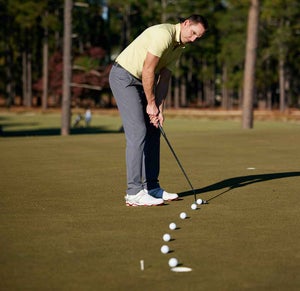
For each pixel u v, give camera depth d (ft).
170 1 188.65
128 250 12.69
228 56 195.52
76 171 27.09
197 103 281.95
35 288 10.05
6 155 34.45
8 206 18.12
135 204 18.31
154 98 18.54
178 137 47.52
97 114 169.68
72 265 11.50
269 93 216.54
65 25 76.54
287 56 185.06
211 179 24.34
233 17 188.03
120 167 28.63
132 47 18.81
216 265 11.50
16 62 240.73
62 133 78.48
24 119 139.74
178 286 10.16
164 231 14.62
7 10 202.18
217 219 16.15
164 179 24.43
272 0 165.48
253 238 13.87
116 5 199.82
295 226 15.24
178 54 19.24
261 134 50.29
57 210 17.48
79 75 202.90
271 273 10.97
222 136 48.34
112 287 10.10
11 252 12.50
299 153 35.35
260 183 23.07
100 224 15.47
